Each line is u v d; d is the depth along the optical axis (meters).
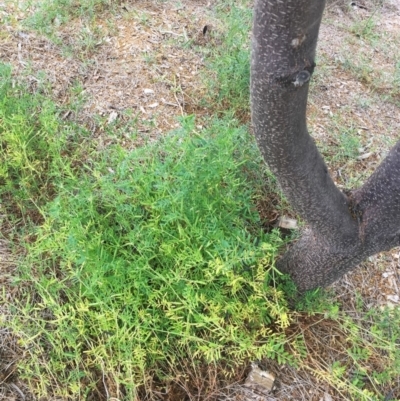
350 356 2.14
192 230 2.03
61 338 2.05
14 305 2.19
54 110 2.85
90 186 2.38
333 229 1.81
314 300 2.22
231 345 2.12
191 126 2.22
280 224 2.57
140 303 2.01
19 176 2.52
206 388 2.11
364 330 2.21
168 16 3.78
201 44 3.61
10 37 3.36
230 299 2.08
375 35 4.49
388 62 4.14
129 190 2.22
